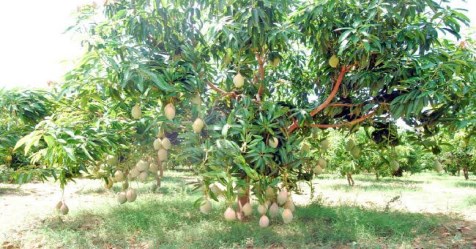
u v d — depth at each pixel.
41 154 3.71
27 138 2.87
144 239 4.56
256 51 4.46
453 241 4.38
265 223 4.22
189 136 3.56
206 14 4.71
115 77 3.45
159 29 4.17
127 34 4.22
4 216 6.10
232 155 3.30
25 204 7.60
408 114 3.74
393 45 3.96
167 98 3.66
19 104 4.34
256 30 3.91
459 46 4.21
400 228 4.84
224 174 3.15
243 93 4.76
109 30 4.24
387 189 10.83
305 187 11.35
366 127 5.36
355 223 4.80
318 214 5.62
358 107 4.74
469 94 4.13
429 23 3.86
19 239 4.64
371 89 4.10
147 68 3.43
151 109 4.58
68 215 5.97
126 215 5.53
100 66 3.44
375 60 4.23
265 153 3.65
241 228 4.70
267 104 4.05
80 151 3.60
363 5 4.07
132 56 3.58
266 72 5.84
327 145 5.18
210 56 4.89
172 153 4.51
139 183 10.89
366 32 3.83
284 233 4.63
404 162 13.41
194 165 3.71
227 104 4.89
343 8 4.22
